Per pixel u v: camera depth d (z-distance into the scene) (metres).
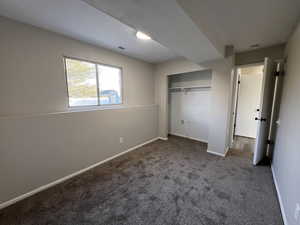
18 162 1.63
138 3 1.00
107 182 2.00
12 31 1.65
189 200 1.63
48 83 1.98
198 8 1.35
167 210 1.49
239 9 1.50
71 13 1.56
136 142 3.34
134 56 3.19
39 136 1.79
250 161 2.61
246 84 4.09
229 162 2.57
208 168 2.36
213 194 1.72
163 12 1.12
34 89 1.85
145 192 1.78
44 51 1.91
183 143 3.67
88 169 2.36
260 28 1.92
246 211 1.47
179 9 1.08
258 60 2.67
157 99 3.98
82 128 2.25
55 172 1.96
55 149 1.95
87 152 2.34
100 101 2.71
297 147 1.26
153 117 3.84
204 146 3.43
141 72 3.52
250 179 2.03
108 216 1.43
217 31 1.97
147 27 1.38
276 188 1.80
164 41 1.72
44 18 1.65
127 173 2.23
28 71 1.79
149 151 3.13
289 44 2.04
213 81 2.80
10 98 1.67
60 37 2.06
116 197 1.69
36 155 1.77
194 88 3.86
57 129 1.95
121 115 2.92
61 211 1.49
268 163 2.52
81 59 2.33
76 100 2.35
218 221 1.35
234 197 1.67
